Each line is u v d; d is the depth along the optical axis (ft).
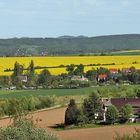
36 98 363.76
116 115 288.10
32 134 76.43
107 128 259.80
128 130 241.55
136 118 300.20
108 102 332.39
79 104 349.61
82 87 524.52
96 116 294.46
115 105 328.90
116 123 288.92
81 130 251.80
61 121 289.33
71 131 246.06
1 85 545.44
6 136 73.97
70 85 538.06
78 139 205.16
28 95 416.05
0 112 287.07
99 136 216.74
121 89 458.91
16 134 74.43
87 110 289.33
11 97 387.96
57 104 390.21
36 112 338.95
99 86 530.68
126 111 294.25
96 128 262.06
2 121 232.94
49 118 305.32
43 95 419.13
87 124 283.18
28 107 341.62
